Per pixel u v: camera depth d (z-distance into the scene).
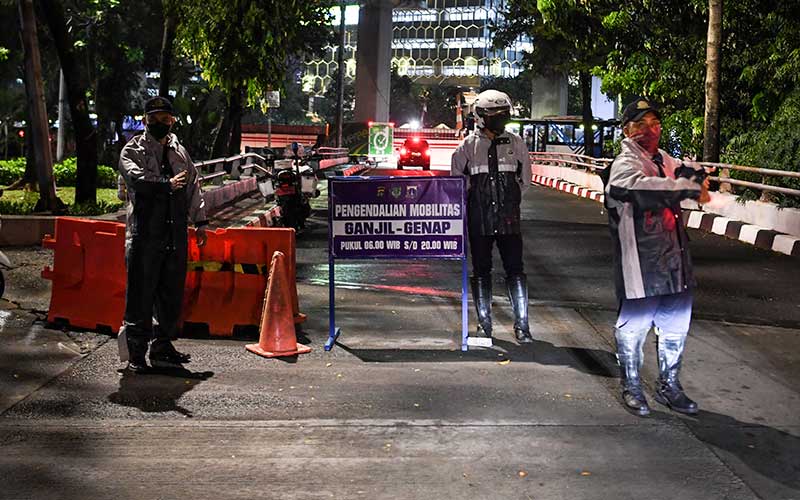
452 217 7.72
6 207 15.32
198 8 22.28
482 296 8.05
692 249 14.92
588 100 46.69
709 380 6.82
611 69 27.53
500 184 7.82
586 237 16.67
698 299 10.23
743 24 24.28
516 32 49.59
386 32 76.50
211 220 16.75
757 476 4.91
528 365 7.21
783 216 15.31
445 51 150.75
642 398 6.05
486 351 7.68
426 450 5.26
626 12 25.72
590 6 26.17
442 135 61.16
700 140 25.77
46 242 8.57
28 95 15.16
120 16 40.53
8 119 47.16
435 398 6.29
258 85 23.20
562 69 46.53
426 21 150.75
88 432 5.54
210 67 23.11
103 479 4.80
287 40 23.23
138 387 6.53
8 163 29.73
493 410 6.02
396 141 61.09
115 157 45.16
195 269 8.25
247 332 8.21
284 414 5.91
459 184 7.70
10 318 8.71
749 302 10.10
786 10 23.02
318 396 6.32
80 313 8.37
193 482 4.77
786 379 6.88
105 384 6.60
